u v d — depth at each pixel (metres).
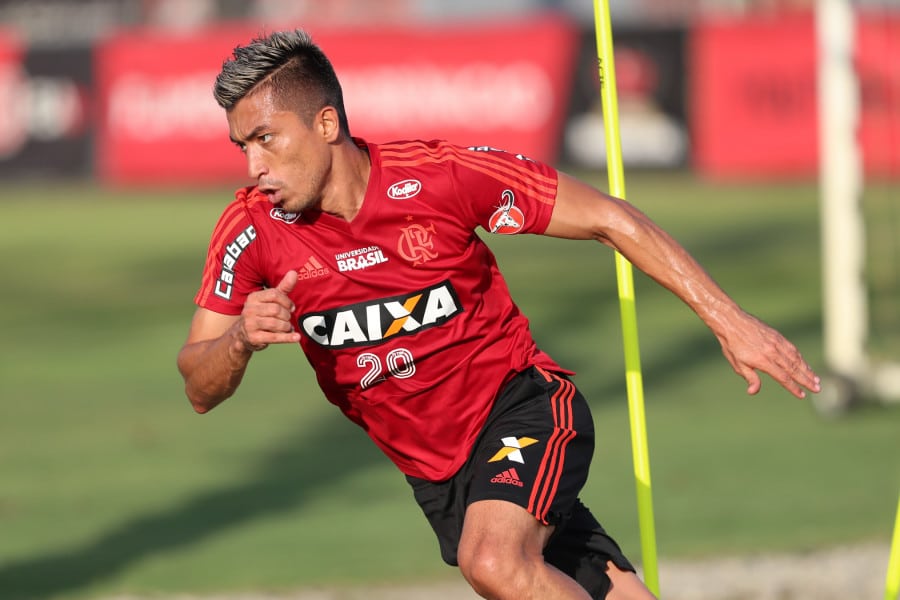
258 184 11.09
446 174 11.40
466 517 11.38
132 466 26.14
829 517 21.66
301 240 11.46
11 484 24.91
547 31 71.19
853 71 30.64
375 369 11.84
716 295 11.29
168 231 60.78
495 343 12.02
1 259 54.78
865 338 34.06
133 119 78.00
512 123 71.69
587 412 12.20
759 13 87.44
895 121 61.56
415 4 102.81
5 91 79.56
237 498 23.81
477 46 72.12
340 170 11.25
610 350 36.00
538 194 11.48
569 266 50.66
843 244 30.09
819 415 29.45
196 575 19.42
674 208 60.25
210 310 11.79
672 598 18.20
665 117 69.44
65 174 79.19
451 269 11.55
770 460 25.48
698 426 28.34
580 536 12.49
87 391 33.38
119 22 101.69
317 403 31.64
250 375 35.25
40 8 102.75
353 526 21.95
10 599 18.39
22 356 37.91
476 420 12.07
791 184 66.38
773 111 67.69
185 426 29.50
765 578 18.78
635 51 69.56
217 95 10.98
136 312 44.00
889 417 29.19
